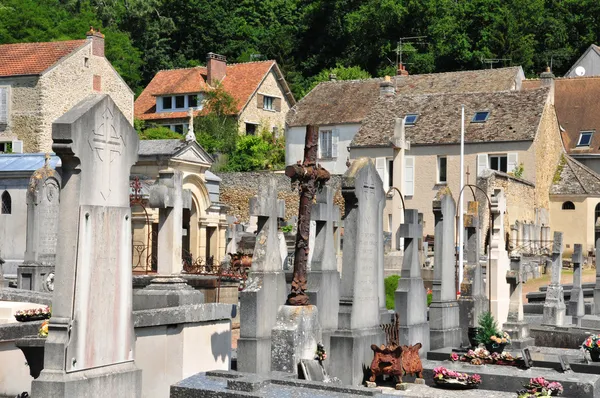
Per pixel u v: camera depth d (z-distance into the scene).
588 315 34.47
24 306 18.50
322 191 19.45
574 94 77.06
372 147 66.00
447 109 66.94
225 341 19.17
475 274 25.84
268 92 88.62
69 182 12.57
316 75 103.25
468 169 63.06
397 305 22.45
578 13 103.62
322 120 74.56
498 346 23.03
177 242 19.02
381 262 22.05
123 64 94.38
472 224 26.14
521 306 27.02
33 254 29.62
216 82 85.00
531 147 62.44
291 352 17.02
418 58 98.31
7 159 39.62
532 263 52.59
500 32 98.00
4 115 68.69
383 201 20.91
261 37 107.12
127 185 13.50
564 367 21.16
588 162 72.62
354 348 18.98
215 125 80.81
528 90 66.88
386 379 19.56
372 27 102.56
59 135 12.38
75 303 12.54
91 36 72.06
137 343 16.52
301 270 17.69
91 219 12.73
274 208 18.47
